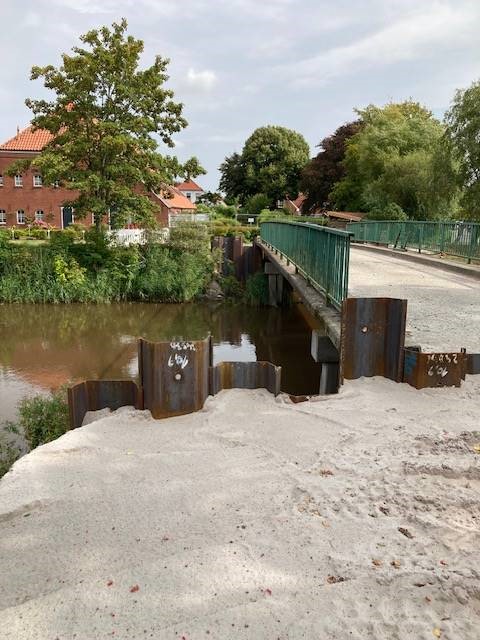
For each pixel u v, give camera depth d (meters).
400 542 2.79
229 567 2.61
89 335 18.30
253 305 24.83
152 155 24.17
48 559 2.78
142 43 23.77
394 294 10.42
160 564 2.66
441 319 8.07
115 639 2.18
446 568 2.56
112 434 4.61
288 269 13.04
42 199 45.44
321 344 6.95
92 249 25.11
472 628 2.20
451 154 29.06
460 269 14.52
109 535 2.97
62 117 23.61
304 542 2.81
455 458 3.74
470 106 27.47
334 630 2.18
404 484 3.40
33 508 3.32
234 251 27.98
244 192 79.88
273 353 16.27
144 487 3.53
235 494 3.38
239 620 2.26
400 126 41.84
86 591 2.49
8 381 12.81
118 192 24.02
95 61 23.16
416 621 2.23
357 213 43.97
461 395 5.29
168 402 5.01
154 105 24.70
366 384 5.66
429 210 36.09
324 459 3.83
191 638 2.17
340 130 55.94
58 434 7.38
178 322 20.98
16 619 2.32
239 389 5.62
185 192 88.25
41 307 23.41
